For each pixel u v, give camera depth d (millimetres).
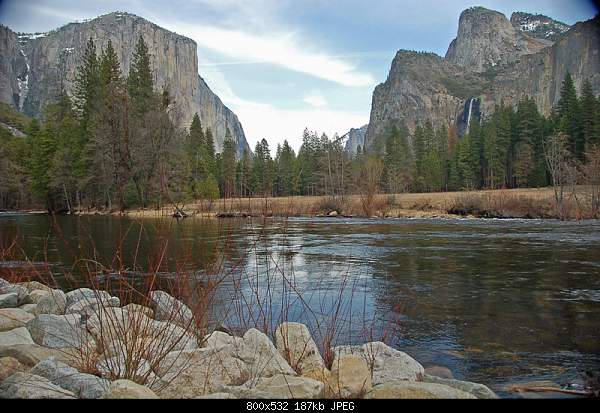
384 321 7789
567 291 10234
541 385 4973
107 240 18156
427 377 4934
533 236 23562
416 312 8406
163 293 6359
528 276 12102
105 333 5234
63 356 4918
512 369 5602
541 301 9281
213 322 6688
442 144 104812
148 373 4305
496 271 12914
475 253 16828
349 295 9727
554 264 14117
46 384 3918
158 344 4781
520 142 77750
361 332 7133
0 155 55000
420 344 6613
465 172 83875
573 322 7758
